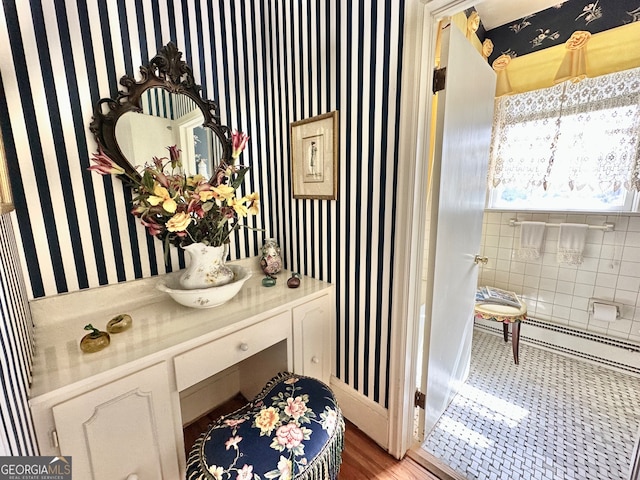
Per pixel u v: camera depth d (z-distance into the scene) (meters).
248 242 1.76
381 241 1.28
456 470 1.30
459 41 1.15
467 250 1.57
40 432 0.76
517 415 1.62
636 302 1.93
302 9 1.43
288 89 1.60
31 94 1.02
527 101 2.12
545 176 2.12
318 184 1.51
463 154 1.35
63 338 1.02
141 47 1.23
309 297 1.42
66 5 1.05
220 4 1.46
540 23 2.04
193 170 1.43
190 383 1.03
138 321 1.15
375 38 1.16
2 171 0.69
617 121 1.83
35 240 1.07
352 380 1.53
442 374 1.51
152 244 1.36
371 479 1.26
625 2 1.72
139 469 0.95
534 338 2.33
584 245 2.06
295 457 0.88
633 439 1.45
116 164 1.17
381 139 1.21
